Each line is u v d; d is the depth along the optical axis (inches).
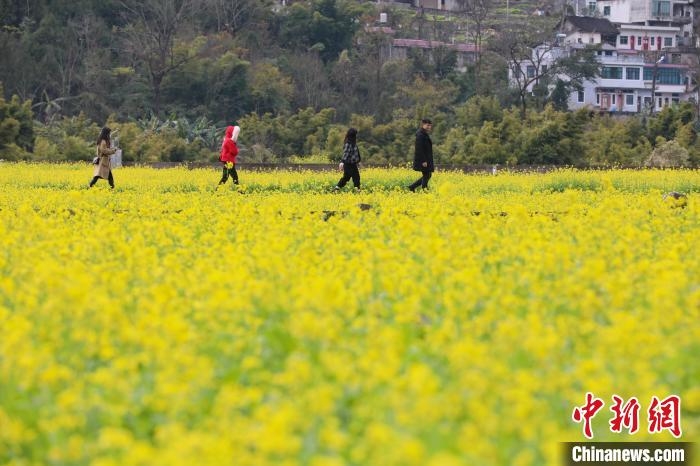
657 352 762.2
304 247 1252.5
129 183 2942.9
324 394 651.5
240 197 2359.7
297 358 733.9
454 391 654.5
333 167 4104.3
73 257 1256.8
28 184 3048.7
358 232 1475.1
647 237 1311.5
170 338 780.0
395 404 632.4
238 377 750.5
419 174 3449.8
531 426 623.8
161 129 6264.8
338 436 598.5
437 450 597.6
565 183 2918.3
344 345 778.8
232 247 1269.7
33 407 699.4
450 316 884.0
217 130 6752.0
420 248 1218.0
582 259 1199.6
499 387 677.9
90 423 680.4
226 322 871.7
